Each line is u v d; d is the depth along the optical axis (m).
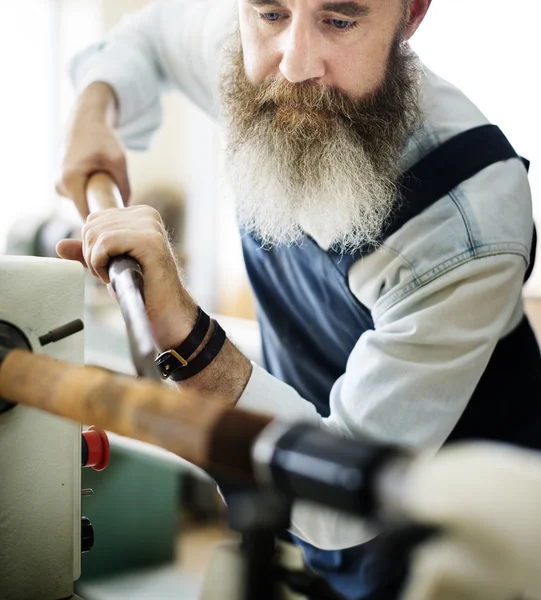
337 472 0.38
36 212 3.34
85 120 1.46
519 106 2.05
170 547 2.05
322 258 1.24
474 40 2.12
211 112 1.64
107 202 1.27
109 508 1.96
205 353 0.99
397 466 0.37
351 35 1.09
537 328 2.04
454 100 1.23
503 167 1.17
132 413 0.52
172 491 2.04
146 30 1.68
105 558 1.95
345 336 1.33
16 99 3.35
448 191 1.14
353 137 1.14
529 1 2.00
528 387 1.34
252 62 1.16
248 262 1.42
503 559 0.32
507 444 1.32
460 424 1.29
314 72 1.10
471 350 1.09
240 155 1.22
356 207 1.14
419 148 1.17
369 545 1.22
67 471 0.75
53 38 3.35
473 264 1.08
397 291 1.14
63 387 0.57
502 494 0.33
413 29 1.20
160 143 2.93
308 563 1.33
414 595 0.40
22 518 0.73
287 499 0.42
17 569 0.73
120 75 1.58
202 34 1.59
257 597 0.44
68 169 1.39
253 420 0.45
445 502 0.34
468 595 0.36
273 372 1.50
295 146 1.15
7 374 0.62
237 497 0.45
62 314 0.74
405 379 1.06
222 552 0.48
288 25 1.11
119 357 2.49
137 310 0.71
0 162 3.37
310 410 1.09
